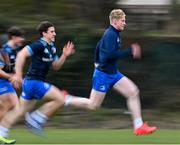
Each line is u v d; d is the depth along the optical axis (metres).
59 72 40.78
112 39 25.86
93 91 27.02
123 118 38.84
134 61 41.19
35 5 42.94
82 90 41.22
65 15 42.56
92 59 40.94
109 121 38.28
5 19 41.03
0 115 26.17
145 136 29.69
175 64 41.19
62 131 33.12
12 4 42.62
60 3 43.25
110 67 26.52
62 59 26.33
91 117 38.53
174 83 41.19
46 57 25.53
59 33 40.66
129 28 42.31
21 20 41.38
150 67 41.34
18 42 26.28
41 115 26.45
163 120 39.19
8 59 25.98
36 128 26.62
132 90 26.64
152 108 41.03
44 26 25.44
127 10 46.47
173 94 41.09
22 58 25.11
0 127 25.92
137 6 48.75
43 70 25.70
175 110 40.75
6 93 26.08
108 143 26.69
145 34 41.84
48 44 25.61
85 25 41.28
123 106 40.44
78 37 40.78
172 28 45.66
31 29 40.69
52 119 37.97
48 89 25.86
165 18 46.56
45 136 29.06
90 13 43.56
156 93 41.22
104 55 26.03
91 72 41.06
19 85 25.27
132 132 32.00
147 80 41.31
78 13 43.19
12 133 31.16
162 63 41.25
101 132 32.19
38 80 25.66
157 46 41.34
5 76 25.31
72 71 40.91
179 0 46.91
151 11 48.09
